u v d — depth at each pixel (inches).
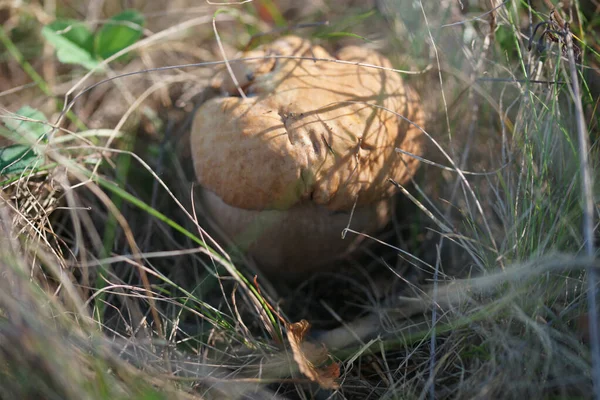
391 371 43.0
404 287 44.8
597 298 42.1
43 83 45.9
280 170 42.9
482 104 45.0
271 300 44.1
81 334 41.9
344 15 47.3
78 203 44.8
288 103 43.2
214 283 44.7
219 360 43.2
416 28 45.3
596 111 43.8
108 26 45.8
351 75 43.6
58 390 41.1
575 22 44.6
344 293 45.1
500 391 41.8
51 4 46.9
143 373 41.7
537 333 42.0
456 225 44.7
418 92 45.4
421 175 45.3
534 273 42.0
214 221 44.5
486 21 44.6
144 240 45.3
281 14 48.4
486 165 44.9
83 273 43.6
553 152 43.3
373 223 44.1
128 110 45.6
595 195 42.8
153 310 43.0
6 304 41.4
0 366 41.4
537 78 44.0
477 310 42.6
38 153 44.1
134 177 45.8
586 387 41.6
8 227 42.4
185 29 47.4
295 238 43.7
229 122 43.2
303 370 42.3
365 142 43.2
